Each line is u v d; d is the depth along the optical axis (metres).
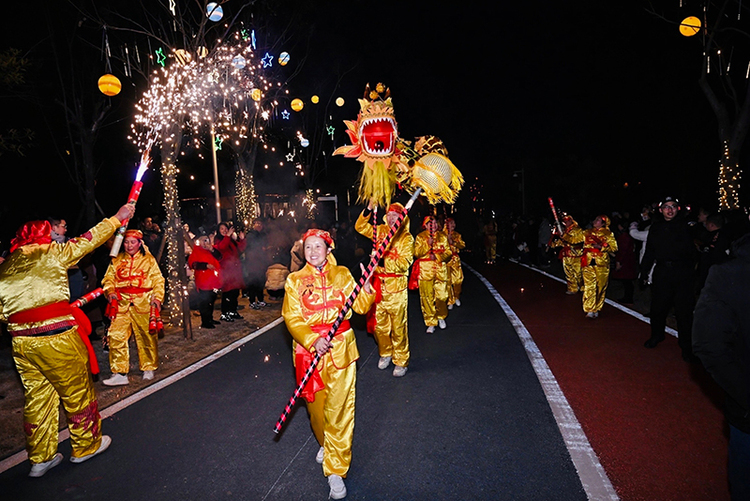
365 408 5.18
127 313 6.07
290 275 3.85
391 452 4.24
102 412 5.25
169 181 8.38
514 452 4.15
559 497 3.52
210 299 8.89
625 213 14.47
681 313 6.16
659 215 10.24
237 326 9.12
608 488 3.60
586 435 4.40
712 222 6.71
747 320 2.45
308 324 3.75
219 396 5.62
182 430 4.79
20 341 3.99
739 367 2.46
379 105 5.11
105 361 7.15
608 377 5.77
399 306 6.05
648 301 10.34
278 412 5.15
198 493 3.74
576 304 10.35
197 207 20.58
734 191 12.52
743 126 12.23
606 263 8.71
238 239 10.91
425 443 4.37
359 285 3.70
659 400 5.07
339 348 3.72
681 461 3.93
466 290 12.95
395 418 4.91
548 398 5.23
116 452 4.39
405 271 6.13
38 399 4.10
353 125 5.22
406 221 6.14
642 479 3.70
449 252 8.35
